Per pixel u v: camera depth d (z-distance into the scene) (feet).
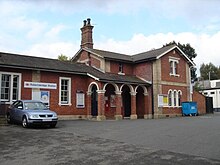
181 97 104.78
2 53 77.20
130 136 43.68
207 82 216.95
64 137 42.75
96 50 101.81
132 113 89.86
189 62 109.81
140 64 101.45
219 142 36.81
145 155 29.89
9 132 48.03
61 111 78.23
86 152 31.76
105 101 89.86
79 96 82.99
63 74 79.87
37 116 53.88
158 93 95.50
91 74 82.64
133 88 91.35
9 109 62.18
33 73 73.20
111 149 33.40
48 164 26.53
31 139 40.86
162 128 53.62
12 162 27.45
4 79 68.85
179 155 29.68
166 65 100.37
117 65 98.48
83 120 77.71
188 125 58.75
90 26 104.47
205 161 26.86
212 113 121.60
